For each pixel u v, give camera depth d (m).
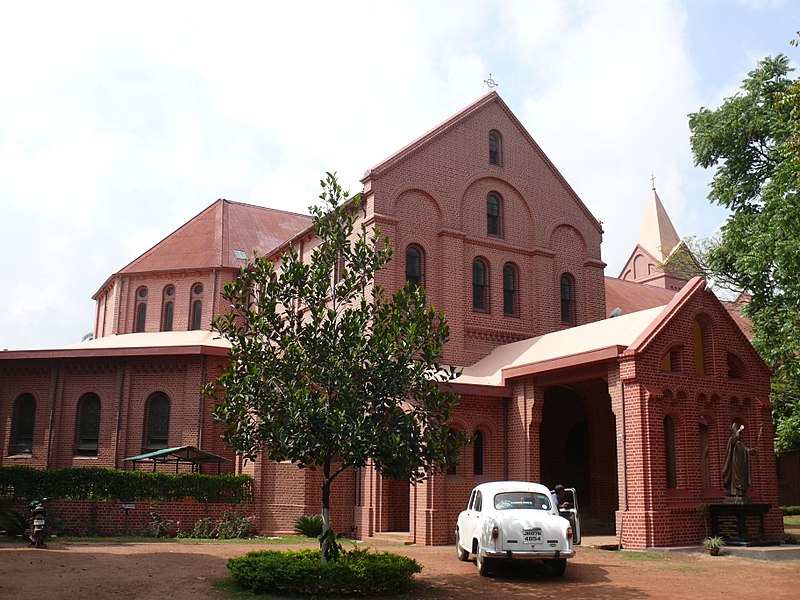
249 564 13.46
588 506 28.22
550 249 32.66
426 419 14.87
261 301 14.48
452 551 20.20
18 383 29.69
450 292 29.27
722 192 29.61
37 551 17.12
